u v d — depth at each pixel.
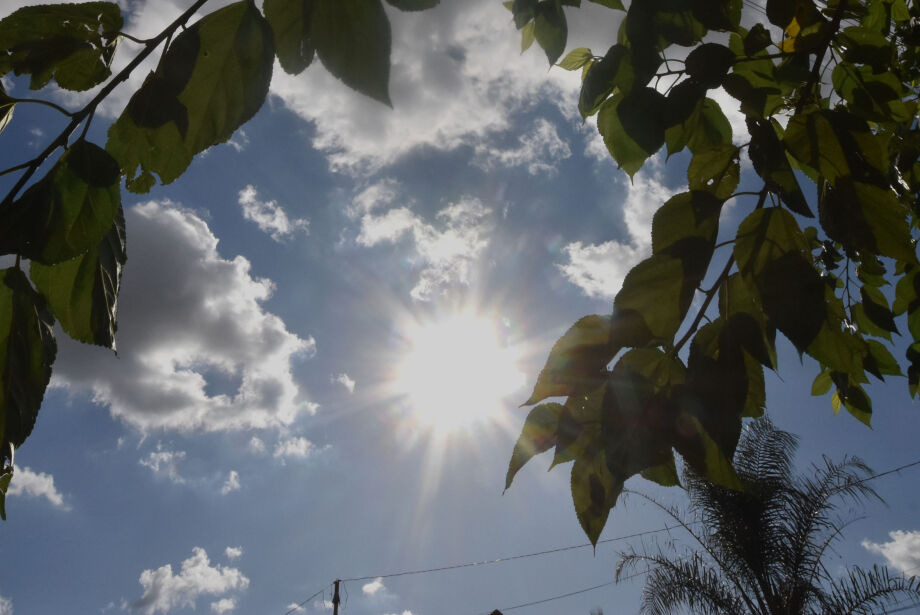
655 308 0.69
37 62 0.57
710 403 0.67
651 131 0.88
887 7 1.37
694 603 8.30
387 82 0.50
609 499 0.68
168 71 0.56
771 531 8.02
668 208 0.71
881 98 0.95
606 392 0.69
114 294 0.58
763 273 0.68
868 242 0.68
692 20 0.86
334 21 0.51
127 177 0.58
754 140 0.74
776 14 0.86
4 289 0.56
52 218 0.56
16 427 0.56
